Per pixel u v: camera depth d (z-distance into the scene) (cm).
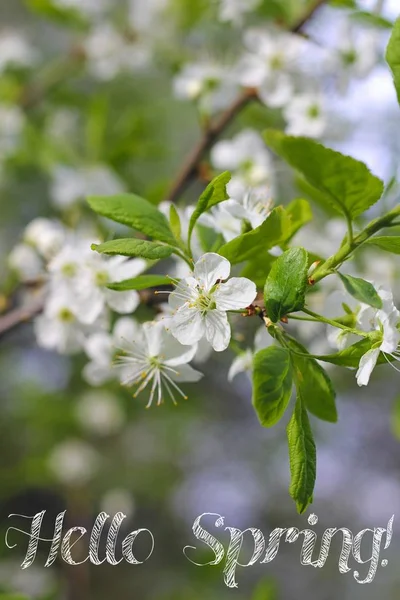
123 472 136
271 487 155
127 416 120
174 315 45
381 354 45
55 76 94
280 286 44
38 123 95
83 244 57
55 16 89
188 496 148
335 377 108
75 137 94
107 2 89
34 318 61
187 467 148
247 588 135
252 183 64
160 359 49
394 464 167
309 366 46
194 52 89
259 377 44
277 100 65
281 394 44
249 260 47
